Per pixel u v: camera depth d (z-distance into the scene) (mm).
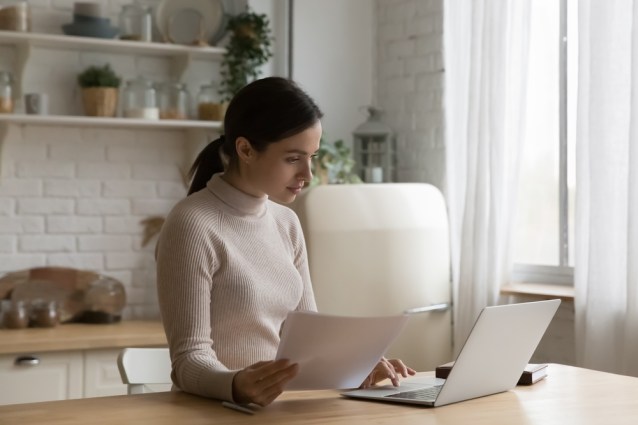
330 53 4867
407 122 4738
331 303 3924
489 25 3951
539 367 2322
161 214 4605
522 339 2119
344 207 4012
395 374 2195
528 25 3895
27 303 4145
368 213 4051
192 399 1989
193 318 2039
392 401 2002
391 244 4070
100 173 4484
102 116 4266
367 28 4941
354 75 4926
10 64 4297
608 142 3422
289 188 2164
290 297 2279
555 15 4051
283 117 2088
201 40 4480
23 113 4281
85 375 3871
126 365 2551
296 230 2422
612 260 3430
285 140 2102
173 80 4613
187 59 4488
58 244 4398
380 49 4934
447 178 4348
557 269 4023
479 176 3990
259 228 2258
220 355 2141
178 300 2049
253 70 4566
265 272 2229
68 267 4398
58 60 4395
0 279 4227
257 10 4703
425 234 4172
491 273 3957
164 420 1777
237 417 1819
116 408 1888
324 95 4848
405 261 4102
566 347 3828
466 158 4148
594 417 1883
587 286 3502
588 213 3521
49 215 4383
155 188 4598
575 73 3959
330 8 4863
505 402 2025
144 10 4406
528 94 4184
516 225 4016
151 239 4570
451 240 4301
